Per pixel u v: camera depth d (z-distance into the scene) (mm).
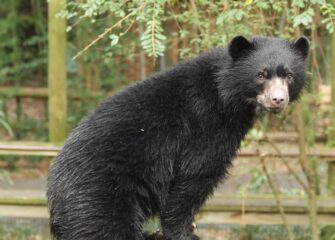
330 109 11570
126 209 7488
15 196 11648
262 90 7641
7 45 19109
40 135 19062
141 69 16766
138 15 7699
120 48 12531
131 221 7523
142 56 15844
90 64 17719
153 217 8000
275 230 12594
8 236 12961
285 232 12539
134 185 7551
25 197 11508
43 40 18859
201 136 7773
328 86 12078
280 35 10211
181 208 7816
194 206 7879
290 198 11680
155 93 7789
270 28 10031
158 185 7719
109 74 17656
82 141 7480
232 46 7773
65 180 7375
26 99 19562
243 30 9766
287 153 11734
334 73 11531
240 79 7738
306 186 12195
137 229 7594
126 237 7488
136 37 14094
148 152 7602
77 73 17906
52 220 7469
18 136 19125
